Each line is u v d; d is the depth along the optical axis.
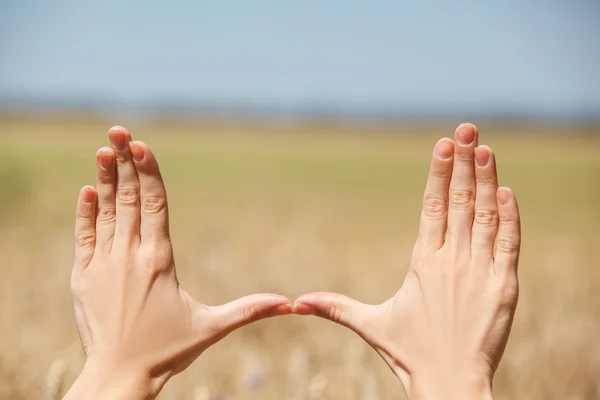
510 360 1.41
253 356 1.38
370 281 2.06
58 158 9.75
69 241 2.70
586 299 1.96
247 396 1.26
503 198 0.99
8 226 3.40
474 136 1.00
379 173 10.52
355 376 1.21
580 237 4.05
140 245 1.00
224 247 2.69
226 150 15.46
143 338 0.98
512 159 13.68
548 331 1.52
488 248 0.99
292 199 6.23
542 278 2.35
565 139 27.23
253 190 7.16
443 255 0.99
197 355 1.00
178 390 1.25
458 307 0.98
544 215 5.57
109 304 0.99
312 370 1.27
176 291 1.00
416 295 0.98
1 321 1.55
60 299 1.75
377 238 3.77
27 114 48.78
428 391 0.96
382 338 0.98
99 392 0.96
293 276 2.04
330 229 4.13
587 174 10.51
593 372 1.39
